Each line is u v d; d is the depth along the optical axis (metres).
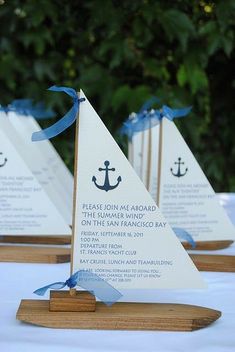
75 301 0.81
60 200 1.36
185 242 1.21
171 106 2.54
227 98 2.86
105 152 0.84
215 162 2.77
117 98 2.55
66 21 2.72
